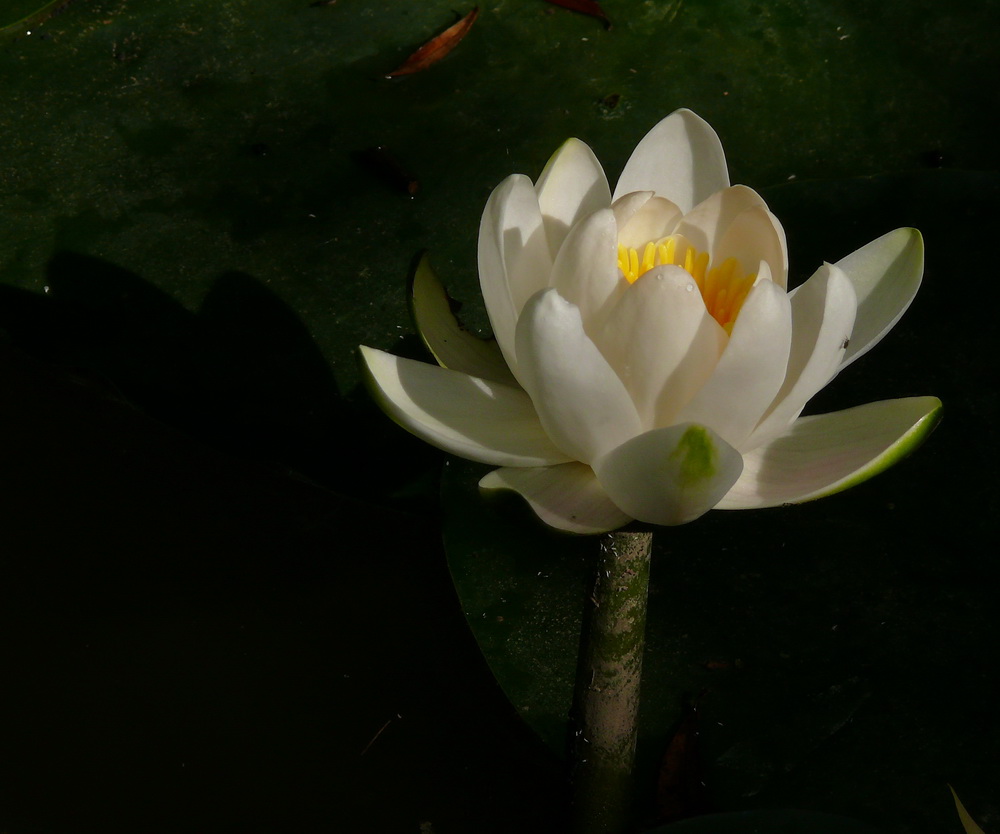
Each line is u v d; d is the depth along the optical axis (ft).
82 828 3.91
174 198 4.12
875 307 3.88
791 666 3.90
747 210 3.81
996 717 3.86
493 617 3.94
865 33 4.22
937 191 4.07
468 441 3.82
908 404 3.82
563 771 3.88
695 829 3.79
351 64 4.21
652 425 3.81
